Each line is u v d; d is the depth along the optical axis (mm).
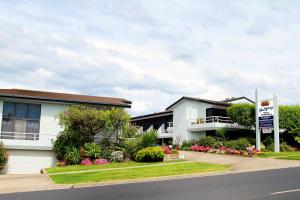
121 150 28000
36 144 27703
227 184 14891
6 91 29984
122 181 17359
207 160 26172
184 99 46438
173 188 14422
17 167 27203
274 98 32500
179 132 46562
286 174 17594
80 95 34469
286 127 37625
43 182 17859
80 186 16406
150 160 26156
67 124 27359
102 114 27547
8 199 13016
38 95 30250
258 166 21812
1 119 28641
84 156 26719
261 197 11648
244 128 41094
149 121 57031
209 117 42219
